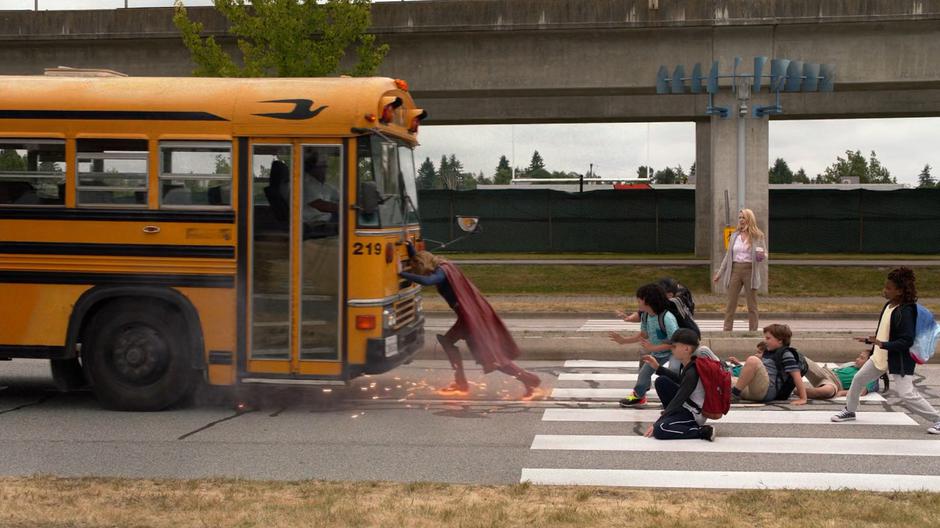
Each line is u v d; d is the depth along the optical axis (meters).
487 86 25.36
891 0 23.67
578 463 7.79
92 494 6.50
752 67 24.55
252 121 9.74
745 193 24.67
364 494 6.55
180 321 9.98
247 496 6.47
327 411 10.00
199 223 9.82
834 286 26.00
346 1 22.61
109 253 9.91
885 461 7.84
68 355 9.97
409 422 9.45
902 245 35.06
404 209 10.53
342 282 9.65
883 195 35.12
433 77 25.50
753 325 14.46
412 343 10.68
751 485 7.07
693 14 24.23
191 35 22.53
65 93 10.01
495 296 24.58
